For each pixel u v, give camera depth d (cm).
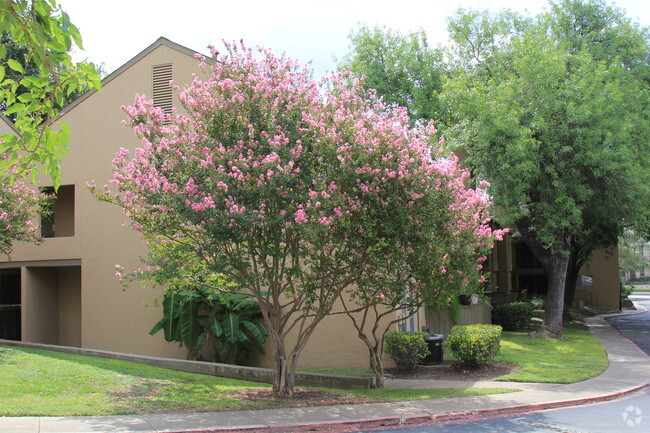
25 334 1861
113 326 1733
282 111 1045
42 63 511
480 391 1227
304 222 940
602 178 2100
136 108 1091
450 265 1148
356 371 1520
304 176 1014
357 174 1000
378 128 1038
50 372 1162
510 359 1677
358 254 1029
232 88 1047
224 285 1369
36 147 542
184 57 1748
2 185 1388
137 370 1295
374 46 2898
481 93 2073
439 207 1068
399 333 1541
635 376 1459
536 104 2017
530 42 2089
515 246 3997
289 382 1137
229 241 1021
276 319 1150
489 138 1975
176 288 1354
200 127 1061
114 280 1745
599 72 2047
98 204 1784
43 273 1941
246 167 957
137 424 823
